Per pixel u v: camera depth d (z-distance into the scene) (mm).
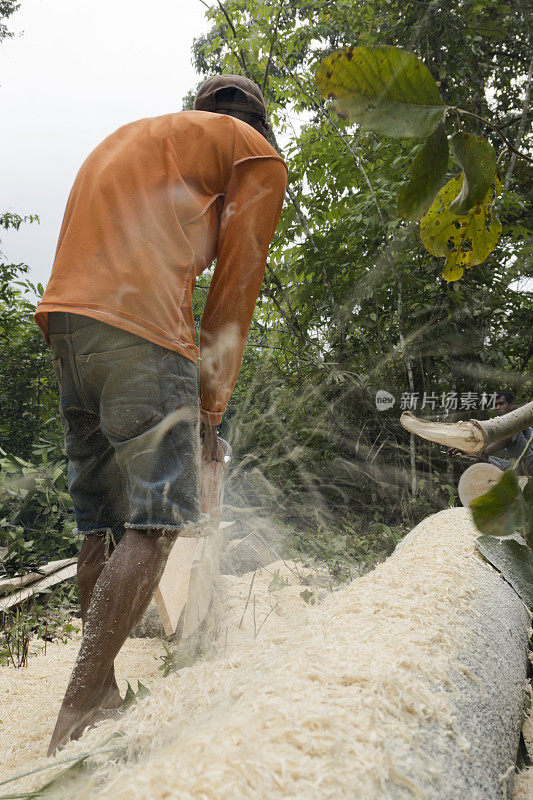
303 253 5016
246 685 828
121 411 1380
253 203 1595
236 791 543
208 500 1713
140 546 1311
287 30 5172
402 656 870
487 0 5340
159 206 1473
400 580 1320
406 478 4445
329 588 2484
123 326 1366
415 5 5109
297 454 4332
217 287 1645
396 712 736
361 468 4414
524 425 1552
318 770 583
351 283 4883
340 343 4824
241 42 5195
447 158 848
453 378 4766
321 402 4598
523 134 5922
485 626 1189
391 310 4852
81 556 1617
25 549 2846
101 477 1594
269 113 5180
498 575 1561
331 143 5051
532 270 4797
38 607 2463
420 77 769
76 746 921
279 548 3262
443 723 783
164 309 1403
